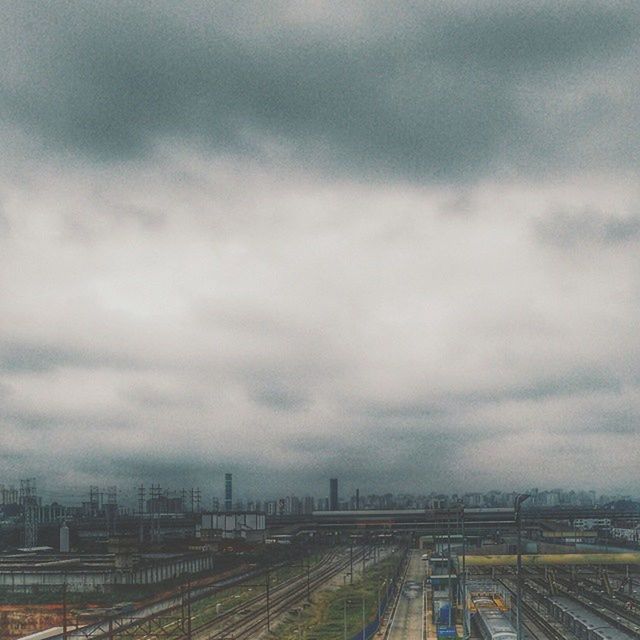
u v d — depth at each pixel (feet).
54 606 457.68
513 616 368.27
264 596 547.49
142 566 530.27
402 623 416.46
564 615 369.50
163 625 413.39
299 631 409.28
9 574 516.32
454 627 358.23
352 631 397.19
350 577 631.56
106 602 472.03
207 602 513.04
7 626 403.13
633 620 365.20
